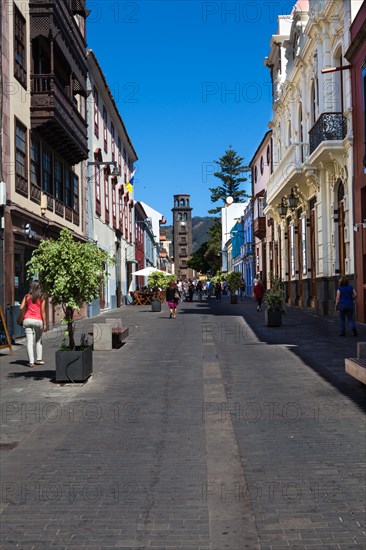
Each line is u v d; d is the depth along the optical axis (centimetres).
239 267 6262
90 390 947
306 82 2608
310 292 2666
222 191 8294
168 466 568
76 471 556
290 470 550
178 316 2622
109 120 3616
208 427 709
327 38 2217
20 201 1748
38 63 1967
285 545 401
